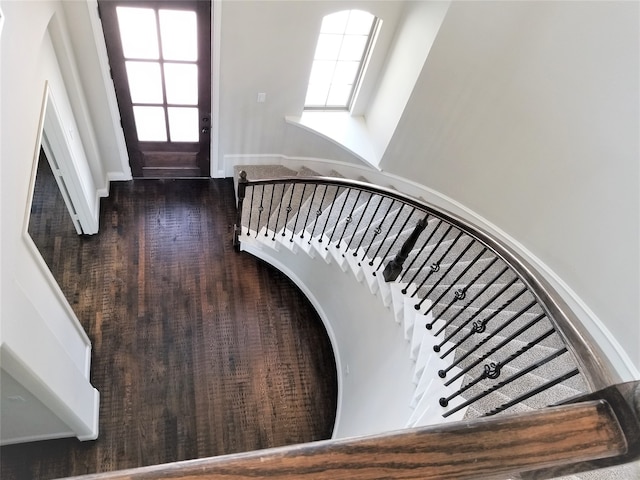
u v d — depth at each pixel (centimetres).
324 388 358
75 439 293
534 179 304
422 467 53
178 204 439
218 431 320
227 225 430
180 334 357
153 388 327
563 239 290
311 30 354
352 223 388
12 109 183
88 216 376
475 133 339
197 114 411
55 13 269
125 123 401
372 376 300
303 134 447
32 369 192
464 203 371
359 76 427
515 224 328
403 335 265
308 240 367
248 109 412
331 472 51
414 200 256
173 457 302
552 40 271
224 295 387
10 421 248
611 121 245
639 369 248
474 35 306
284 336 378
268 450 51
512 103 306
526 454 57
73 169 326
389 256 333
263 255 410
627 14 229
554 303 154
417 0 346
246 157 462
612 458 67
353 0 344
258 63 371
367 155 430
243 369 353
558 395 222
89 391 292
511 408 214
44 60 258
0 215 166
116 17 320
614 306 259
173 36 343
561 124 276
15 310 175
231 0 320
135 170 445
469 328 266
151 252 397
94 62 338
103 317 352
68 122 319
